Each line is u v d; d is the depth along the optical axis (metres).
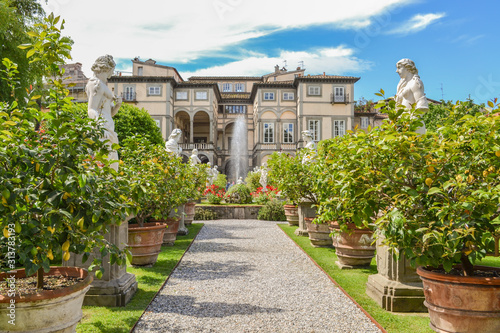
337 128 41.25
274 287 5.22
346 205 3.49
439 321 3.03
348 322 3.86
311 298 4.70
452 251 2.72
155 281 5.43
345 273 5.93
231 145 49.56
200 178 11.59
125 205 3.18
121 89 40.84
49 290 2.71
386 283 4.30
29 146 2.61
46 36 2.76
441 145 2.95
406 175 3.24
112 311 4.10
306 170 8.67
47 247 2.61
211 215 15.61
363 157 3.30
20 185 2.50
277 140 42.50
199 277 5.80
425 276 3.07
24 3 14.16
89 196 2.71
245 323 3.82
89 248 3.08
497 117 2.81
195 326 3.72
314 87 41.25
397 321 3.82
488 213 2.65
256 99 44.28
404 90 5.10
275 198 16.12
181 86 43.56
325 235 8.38
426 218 2.94
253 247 8.67
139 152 7.32
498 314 2.81
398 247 3.23
